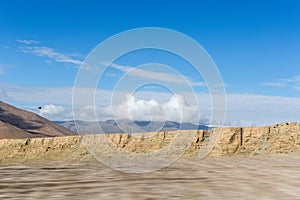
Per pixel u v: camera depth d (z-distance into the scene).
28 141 112.44
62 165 62.88
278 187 31.62
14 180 37.62
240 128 92.62
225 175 42.22
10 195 27.72
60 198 26.41
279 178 38.22
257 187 31.69
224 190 30.12
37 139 110.88
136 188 31.25
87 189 30.75
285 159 67.44
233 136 89.19
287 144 84.00
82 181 36.88
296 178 38.09
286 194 28.08
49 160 87.12
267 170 47.81
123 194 28.12
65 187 31.98
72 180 37.62
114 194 28.08
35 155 101.00
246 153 81.94
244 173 44.09
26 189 30.84
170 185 33.12
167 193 28.61
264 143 86.56
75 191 29.66
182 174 43.97
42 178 39.91
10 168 57.44
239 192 29.11
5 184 34.12
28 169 54.34
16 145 110.62
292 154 75.31
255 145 86.88
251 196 27.27
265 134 90.31
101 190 30.08
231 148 83.88
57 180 37.62
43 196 27.30
